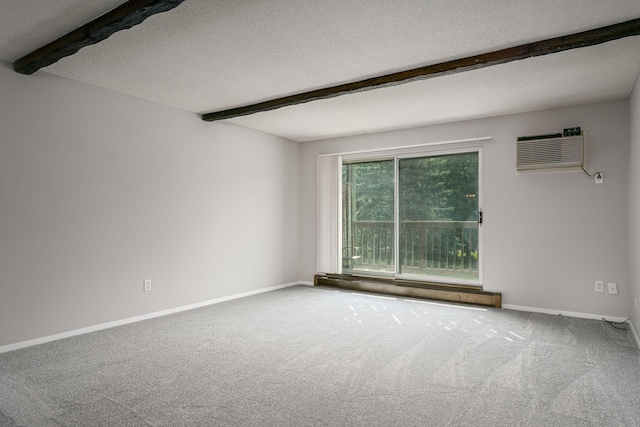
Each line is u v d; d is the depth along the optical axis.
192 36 2.60
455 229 4.96
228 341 3.32
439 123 4.97
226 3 2.18
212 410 2.15
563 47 2.61
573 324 3.83
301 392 2.38
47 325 3.30
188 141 4.50
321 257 5.91
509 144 4.53
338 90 3.59
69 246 3.45
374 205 5.63
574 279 4.15
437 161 5.11
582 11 2.28
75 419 2.05
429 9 2.26
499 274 4.59
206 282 4.68
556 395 2.34
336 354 3.02
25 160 3.18
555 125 4.27
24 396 2.30
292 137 5.88
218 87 3.67
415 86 3.56
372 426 2.00
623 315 3.91
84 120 3.56
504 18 2.37
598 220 4.04
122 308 3.84
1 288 3.05
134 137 3.96
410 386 2.46
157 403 2.23
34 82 3.23
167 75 3.35
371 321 3.95
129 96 3.91
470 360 2.90
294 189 6.08
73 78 3.45
